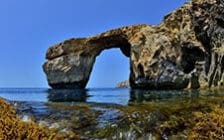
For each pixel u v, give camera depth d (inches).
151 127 470.3
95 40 2755.9
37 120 517.3
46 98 1546.5
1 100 403.9
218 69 1793.8
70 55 2790.4
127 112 538.6
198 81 1882.4
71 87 2842.0
